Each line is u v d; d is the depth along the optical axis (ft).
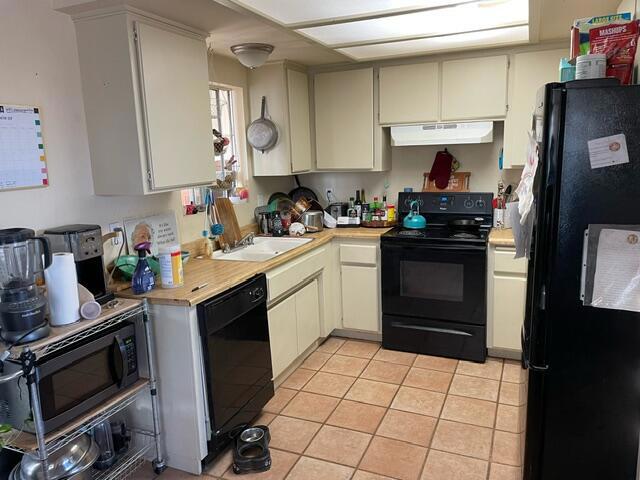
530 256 5.81
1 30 6.42
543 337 5.47
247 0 6.84
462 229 11.73
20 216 6.77
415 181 13.08
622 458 5.51
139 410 7.72
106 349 6.63
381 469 7.43
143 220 8.71
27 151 6.79
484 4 7.32
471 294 10.75
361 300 12.05
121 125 7.31
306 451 7.94
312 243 11.00
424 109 11.73
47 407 5.74
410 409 9.07
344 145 12.66
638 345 5.24
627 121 4.91
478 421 8.61
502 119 11.18
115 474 7.04
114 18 7.00
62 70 7.20
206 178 8.66
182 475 7.53
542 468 5.76
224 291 7.79
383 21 8.11
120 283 7.93
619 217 5.07
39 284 6.64
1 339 5.74
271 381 9.24
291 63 11.87
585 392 5.48
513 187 12.12
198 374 7.34
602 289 5.22
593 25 5.69
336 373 10.61
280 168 12.06
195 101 8.31
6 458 6.73
